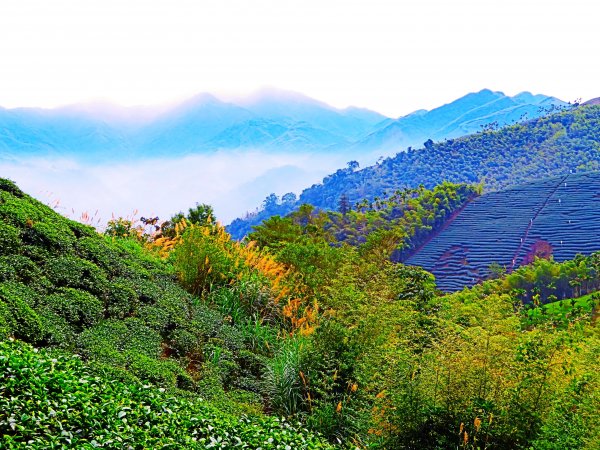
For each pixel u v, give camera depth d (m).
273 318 12.59
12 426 4.59
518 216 152.88
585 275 77.75
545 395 7.60
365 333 10.11
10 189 11.09
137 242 14.62
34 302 8.20
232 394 9.08
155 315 10.05
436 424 7.55
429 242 140.62
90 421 5.14
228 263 13.50
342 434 8.49
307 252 16.98
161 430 5.63
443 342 8.34
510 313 10.83
